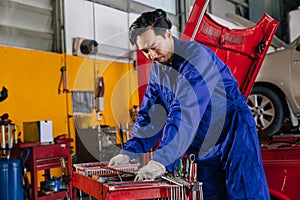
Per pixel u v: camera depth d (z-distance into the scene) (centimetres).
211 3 661
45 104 440
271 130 473
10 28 432
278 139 336
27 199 331
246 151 184
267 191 189
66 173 203
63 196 360
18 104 411
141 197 146
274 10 747
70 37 481
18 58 414
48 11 474
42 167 348
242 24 581
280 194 240
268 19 299
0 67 396
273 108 475
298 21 620
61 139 370
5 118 338
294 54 466
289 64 468
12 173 316
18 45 441
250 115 193
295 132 468
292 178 240
